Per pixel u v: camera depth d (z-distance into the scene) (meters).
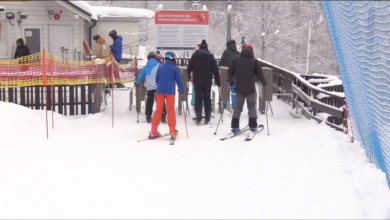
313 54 38.47
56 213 5.18
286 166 6.78
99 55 15.81
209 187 6.02
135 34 22.55
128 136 9.32
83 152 7.99
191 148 8.22
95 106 11.79
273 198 5.53
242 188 5.93
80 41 20.17
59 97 11.59
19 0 18.84
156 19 15.70
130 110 12.25
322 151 7.33
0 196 5.78
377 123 6.60
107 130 9.89
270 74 11.66
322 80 13.68
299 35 38.94
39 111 11.04
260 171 6.61
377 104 6.43
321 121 10.27
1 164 7.26
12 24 19.58
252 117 9.18
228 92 11.33
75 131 9.84
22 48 15.15
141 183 6.24
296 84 12.55
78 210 5.26
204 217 4.99
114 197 5.70
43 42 19.92
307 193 5.65
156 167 7.01
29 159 7.55
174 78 9.00
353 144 8.04
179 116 11.64
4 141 8.90
